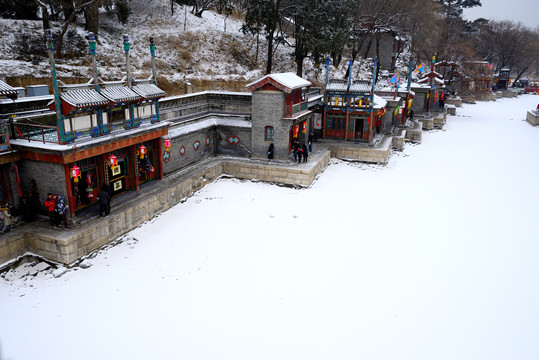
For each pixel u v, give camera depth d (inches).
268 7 1653.5
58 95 604.1
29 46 1365.7
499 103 3014.3
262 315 536.1
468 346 489.7
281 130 1052.5
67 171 639.8
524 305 569.9
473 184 1091.9
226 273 631.8
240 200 928.9
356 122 1278.3
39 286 581.3
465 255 706.2
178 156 971.9
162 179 899.4
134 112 761.0
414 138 1568.7
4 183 645.9
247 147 1106.1
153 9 2037.4
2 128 628.1
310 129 1315.2
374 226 813.2
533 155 1417.3
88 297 560.4
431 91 2007.9
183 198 911.7
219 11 2518.5
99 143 669.9
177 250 697.0
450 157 1373.0
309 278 624.4
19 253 629.3
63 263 621.9
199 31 1958.7
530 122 2075.5
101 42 1590.8
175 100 1054.4
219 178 1069.8
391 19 2255.2
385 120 1441.9
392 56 2529.5
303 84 1085.8
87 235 652.1
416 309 557.3
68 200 651.5
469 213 889.5
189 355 463.2
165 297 566.9
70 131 634.2
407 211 894.4
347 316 538.9
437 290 602.5
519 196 1002.1
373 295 586.2
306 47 1660.9
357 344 488.1
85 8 1572.3
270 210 877.2
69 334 489.4
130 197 783.1
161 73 1572.3
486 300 580.1
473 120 2180.1
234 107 1183.6
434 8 3056.1
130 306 545.3
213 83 1627.7
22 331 489.7
